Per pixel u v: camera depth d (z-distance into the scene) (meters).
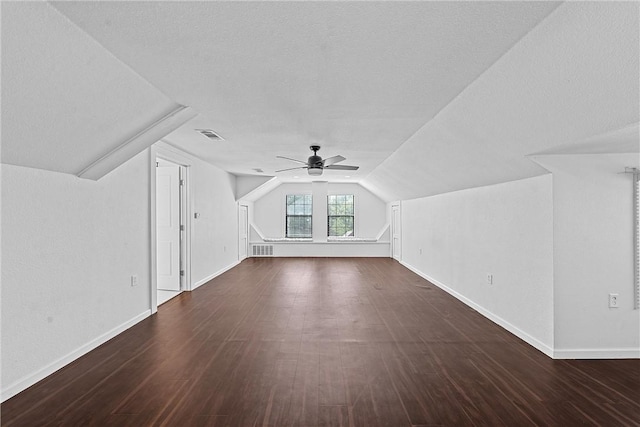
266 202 11.80
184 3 1.79
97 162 3.34
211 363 3.13
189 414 2.33
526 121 2.78
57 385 2.73
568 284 3.21
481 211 4.68
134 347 3.51
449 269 5.90
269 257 10.77
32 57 1.98
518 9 1.82
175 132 4.51
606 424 2.21
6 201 2.59
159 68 2.59
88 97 2.56
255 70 2.62
